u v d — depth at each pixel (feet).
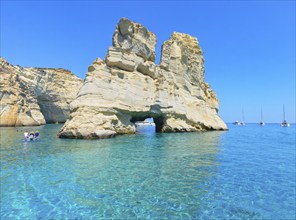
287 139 120.67
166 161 47.16
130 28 103.50
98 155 51.52
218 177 36.78
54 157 48.67
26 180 33.04
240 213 23.99
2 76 155.84
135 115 103.40
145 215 22.98
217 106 155.74
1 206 24.43
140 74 105.70
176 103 116.98
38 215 22.53
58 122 228.43
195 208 24.90
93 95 84.33
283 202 27.22
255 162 50.93
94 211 23.66
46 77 212.23
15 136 89.51
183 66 131.13
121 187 30.81
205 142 80.69
